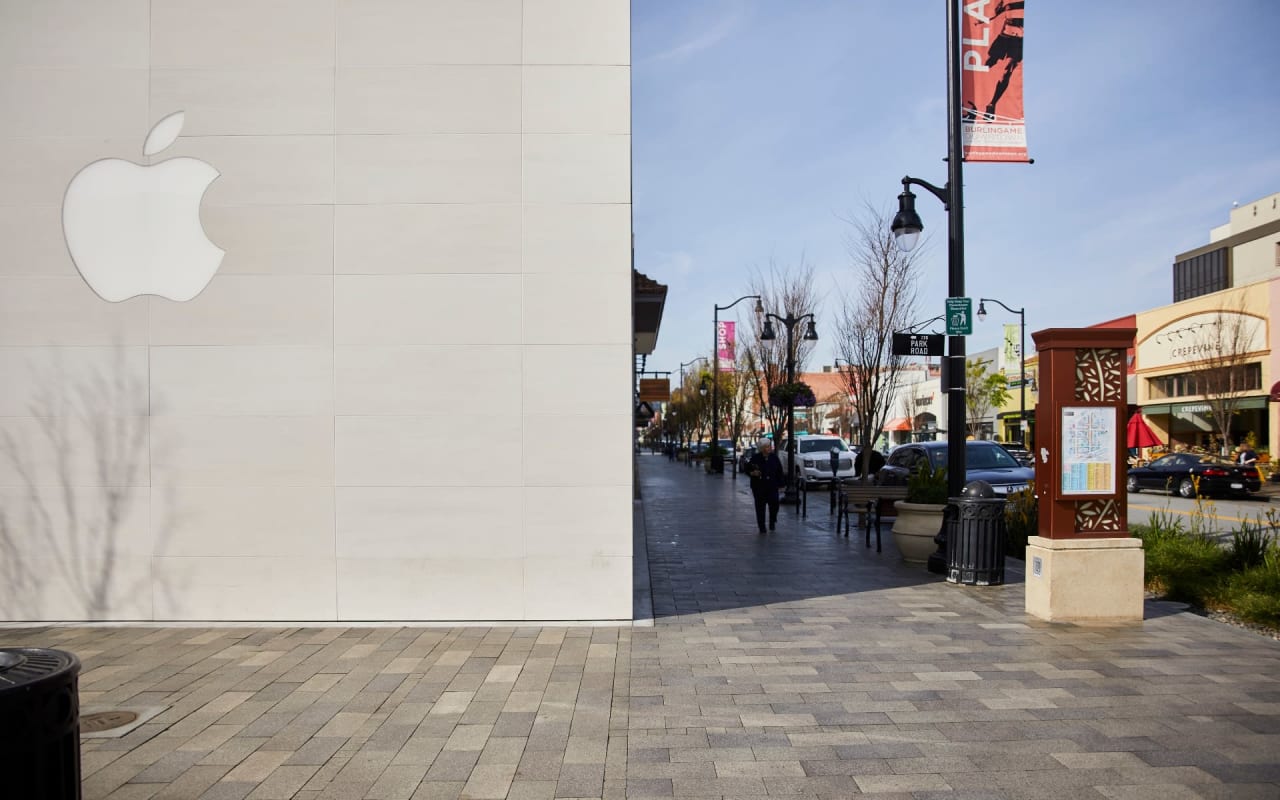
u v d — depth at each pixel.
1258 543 9.53
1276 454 32.41
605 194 7.66
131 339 7.58
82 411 7.57
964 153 10.45
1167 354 40.56
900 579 10.11
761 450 15.47
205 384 7.57
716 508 21.22
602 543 7.59
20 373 7.58
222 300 7.60
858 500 14.68
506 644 6.86
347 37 7.68
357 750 4.61
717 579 10.12
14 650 3.20
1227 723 4.98
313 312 7.60
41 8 7.66
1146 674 5.98
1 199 7.61
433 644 6.86
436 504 7.57
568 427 7.59
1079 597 7.69
